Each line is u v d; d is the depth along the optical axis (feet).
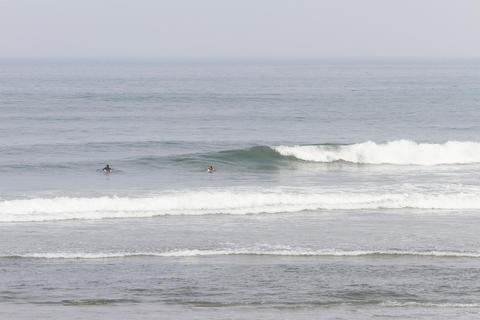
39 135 648.38
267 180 428.15
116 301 208.74
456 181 418.51
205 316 195.93
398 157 512.22
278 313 199.11
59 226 302.25
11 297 211.00
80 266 244.42
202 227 303.89
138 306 204.33
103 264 247.29
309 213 333.42
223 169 469.16
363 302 209.67
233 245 274.16
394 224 311.47
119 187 396.98
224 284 225.76
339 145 519.60
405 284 226.79
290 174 454.81
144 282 227.40
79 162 479.41
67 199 337.31
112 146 568.41
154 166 470.80
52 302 207.00
